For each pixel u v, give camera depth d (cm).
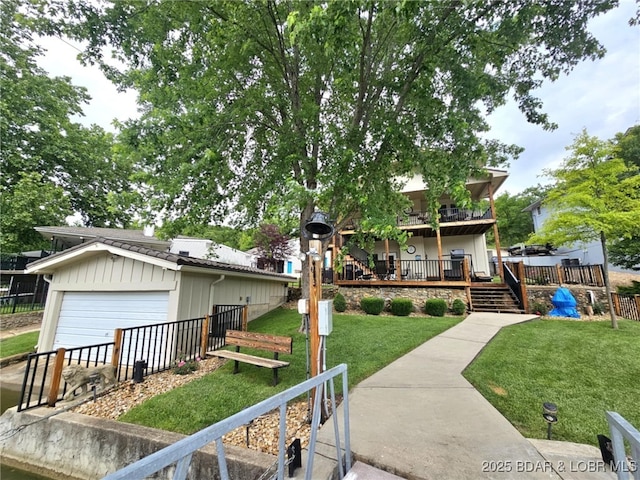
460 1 383
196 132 477
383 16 421
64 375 399
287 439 284
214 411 353
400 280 1155
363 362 503
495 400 360
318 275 341
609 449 230
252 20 518
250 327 861
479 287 1108
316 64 574
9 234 1247
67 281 740
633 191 747
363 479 221
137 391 423
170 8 515
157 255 632
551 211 1024
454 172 446
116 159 476
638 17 400
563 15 417
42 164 1495
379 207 527
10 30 1273
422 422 302
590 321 823
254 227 811
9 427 360
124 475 79
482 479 215
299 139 550
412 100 510
